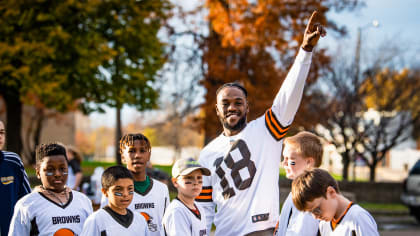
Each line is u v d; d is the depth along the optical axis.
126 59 17.59
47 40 14.58
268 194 3.11
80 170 7.91
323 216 2.87
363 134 18.08
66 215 3.54
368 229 2.75
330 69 15.66
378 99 18.31
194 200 3.40
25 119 32.50
